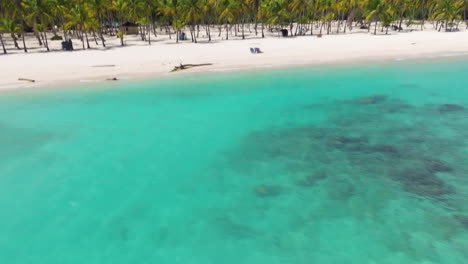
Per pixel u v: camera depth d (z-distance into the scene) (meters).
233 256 7.54
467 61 32.06
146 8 54.84
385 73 27.81
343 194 9.91
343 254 7.45
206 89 23.64
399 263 7.11
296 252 7.57
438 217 8.64
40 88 23.81
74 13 40.47
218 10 56.97
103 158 12.88
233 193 10.21
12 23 37.09
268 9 55.59
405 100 20.03
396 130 15.09
